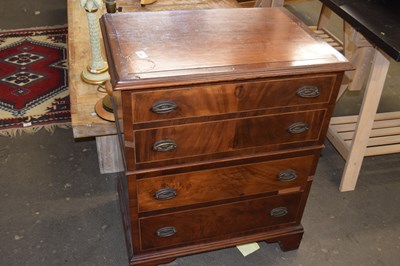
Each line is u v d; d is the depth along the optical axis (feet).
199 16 4.37
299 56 3.78
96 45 5.71
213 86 3.46
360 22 4.68
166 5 7.33
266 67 3.56
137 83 3.25
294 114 3.89
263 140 3.98
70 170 6.22
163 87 3.33
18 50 8.77
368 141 6.02
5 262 4.86
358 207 5.90
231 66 3.54
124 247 5.14
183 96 3.44
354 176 6.02
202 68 3.48
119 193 5.52
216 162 3.96
